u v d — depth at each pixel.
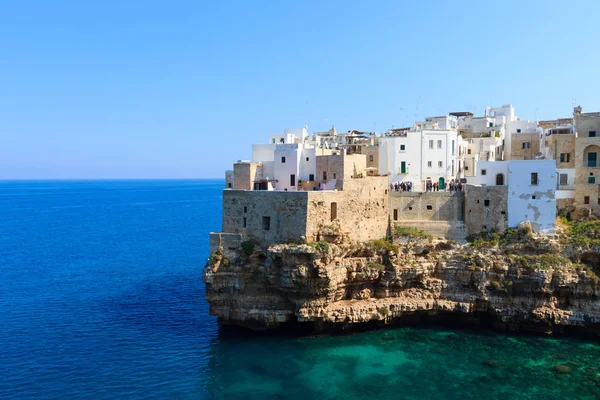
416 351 52.28
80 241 129.75
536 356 50.81
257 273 57.38
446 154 75.94
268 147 79.25
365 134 107.88
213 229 156.38
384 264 59.91
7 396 43.19
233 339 56.00
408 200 66.69
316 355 51.50
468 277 59.03
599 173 64.81
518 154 83.88
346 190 60.06
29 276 86.56
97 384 45.56
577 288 55.84
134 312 65.56
